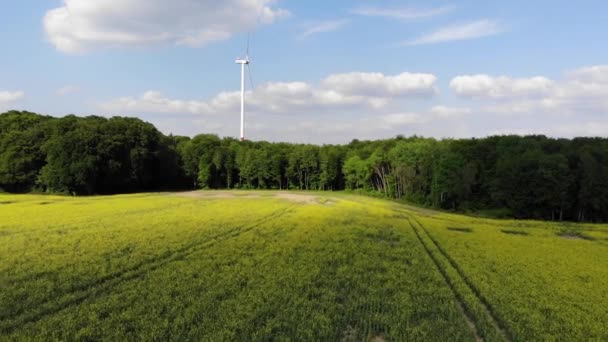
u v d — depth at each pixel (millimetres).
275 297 21453
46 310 19016
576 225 62500
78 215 53625
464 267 29234
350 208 75938
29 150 106375
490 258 32844
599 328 18703
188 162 156875
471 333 17719
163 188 146000
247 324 17578
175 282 23797
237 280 24453
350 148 177000
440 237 43188
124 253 31047
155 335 16281
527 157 89688
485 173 104750
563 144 107625
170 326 17281
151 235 38812
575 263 32312
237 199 92438
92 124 116750
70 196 98000
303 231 44375
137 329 17031
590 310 21156
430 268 29375
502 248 37812
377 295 22609
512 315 19875
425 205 109312
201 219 51625
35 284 22875
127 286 22906
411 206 96062
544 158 87438
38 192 106438
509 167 91688
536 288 24656
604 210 86438
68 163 101562
